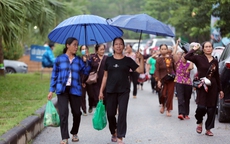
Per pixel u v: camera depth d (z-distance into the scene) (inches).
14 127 335.3
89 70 348.2
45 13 693.9
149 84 1014.4
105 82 345.7
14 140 305.7
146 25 331.6
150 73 774.5
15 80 795.4
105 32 363.9
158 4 1707.7
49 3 766.5
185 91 474.9
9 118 380.5
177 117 494.9
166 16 1640.0
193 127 430.0
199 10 968.3
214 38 982.4
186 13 1072.2
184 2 1131.3
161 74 497.4
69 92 339.0
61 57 339.6
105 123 348.5
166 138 376.5
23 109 433.4
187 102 480.7
